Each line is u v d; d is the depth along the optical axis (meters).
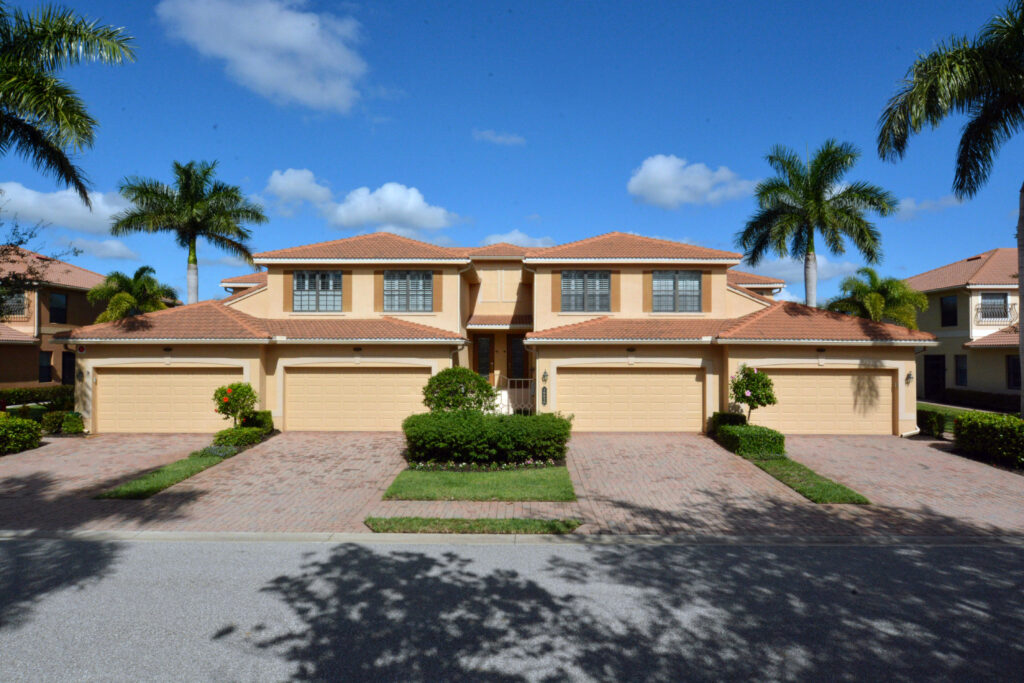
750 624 6.34
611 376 19.09
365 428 19.19
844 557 8.44
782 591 7.21
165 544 8.95
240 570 7.87
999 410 25.77
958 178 16.45
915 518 10.26
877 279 23.75
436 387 16.94
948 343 29.89
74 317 30.94
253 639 5.98
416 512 10.55
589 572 7.84
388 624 6.32
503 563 8.17
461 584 7.42
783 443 15.19
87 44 14.97
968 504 11.11
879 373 18.64
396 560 8.27
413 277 21.48
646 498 11.51
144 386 18.72
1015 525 9.89
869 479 13.04
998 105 15.41
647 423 18.98
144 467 14.09
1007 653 5.74
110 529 9.60
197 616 6.50
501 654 5.70
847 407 18.61
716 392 18.86
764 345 18.44
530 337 18.81
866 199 21.08
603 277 20.98
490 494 11.58
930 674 5.37
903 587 7.33
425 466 13.84
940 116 15.22
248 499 11.38
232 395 16.84
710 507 10.91
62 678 5.26
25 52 14.80
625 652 5.75
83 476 13.22
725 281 20.83
